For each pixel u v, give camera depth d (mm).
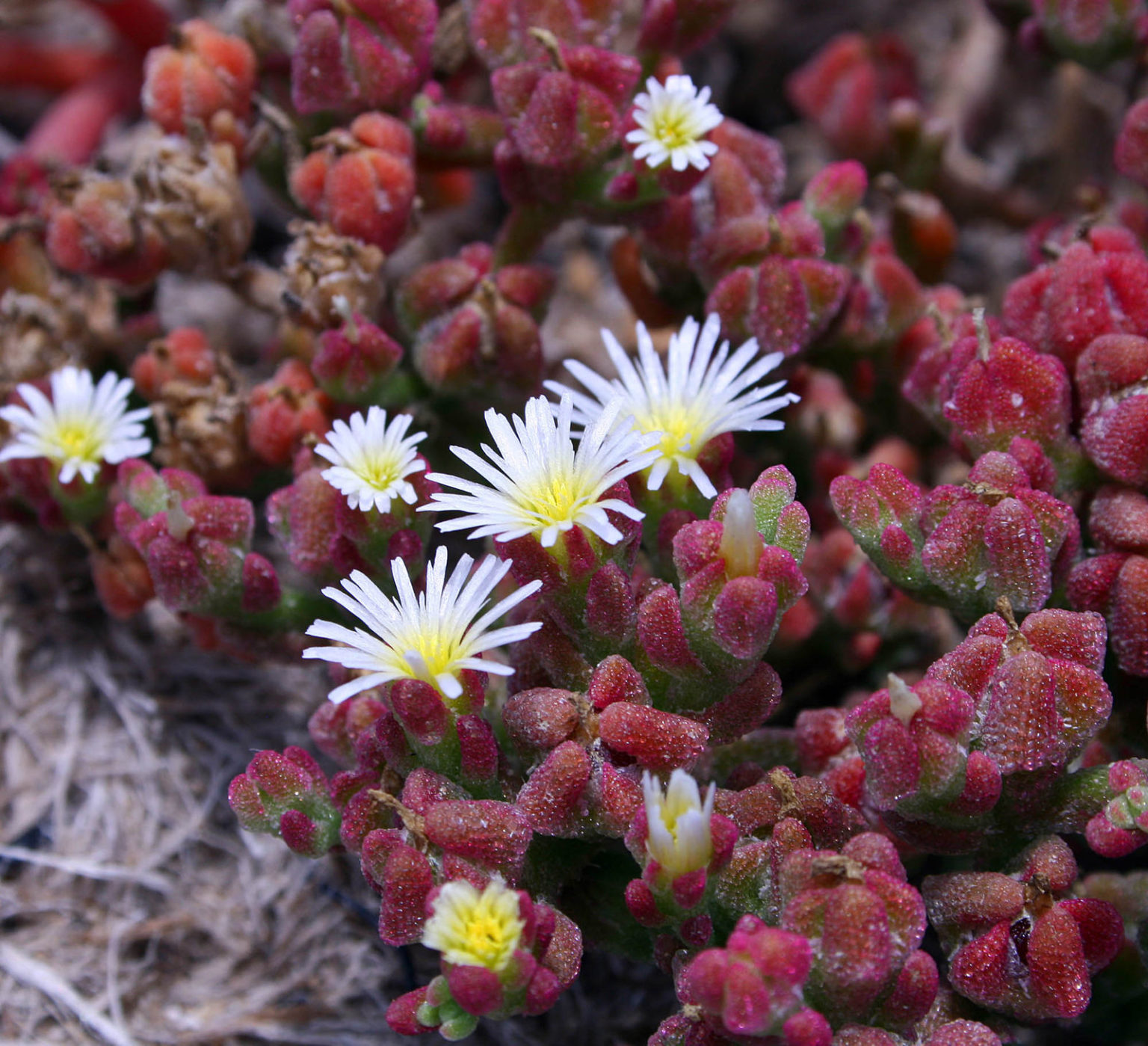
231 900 194
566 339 232
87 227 190
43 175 212
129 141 244
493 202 249
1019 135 261
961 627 196
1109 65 203
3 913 193
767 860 159
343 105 191
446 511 187
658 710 165
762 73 272
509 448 164
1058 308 179
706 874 156
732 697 166
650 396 173
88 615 207
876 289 196
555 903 166
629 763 162
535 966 154
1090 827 161
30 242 202
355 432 173
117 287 200
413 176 189
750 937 151
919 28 275
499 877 156
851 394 204
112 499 198
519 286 189
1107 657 175
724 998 150
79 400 189
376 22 188
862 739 159
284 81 207
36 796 200
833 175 191
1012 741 159
